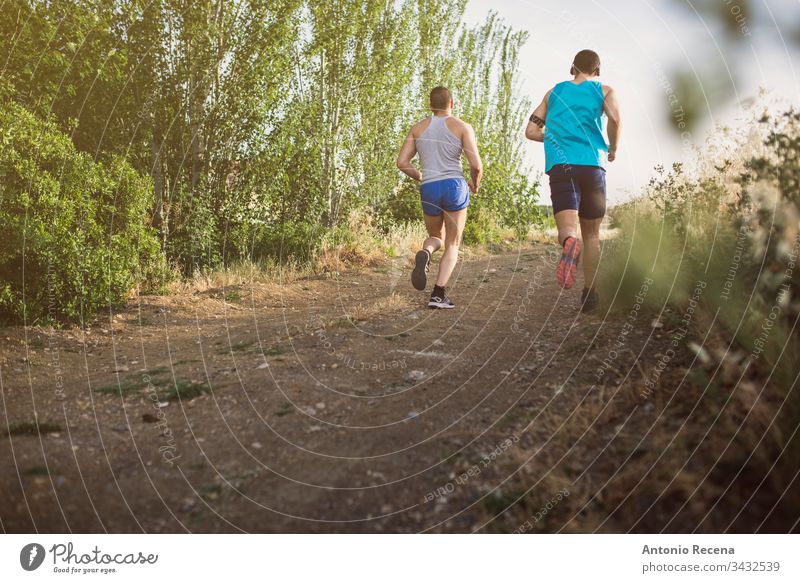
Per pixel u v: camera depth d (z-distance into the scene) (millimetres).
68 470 2586
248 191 8938
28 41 6539
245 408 3240
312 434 2891
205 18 7965
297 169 9516
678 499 2104
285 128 9055
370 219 11047
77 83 7195
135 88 7844
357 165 10820
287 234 9289
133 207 6418
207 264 8148
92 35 7133
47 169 5629
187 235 8133
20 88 6539
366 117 10734
